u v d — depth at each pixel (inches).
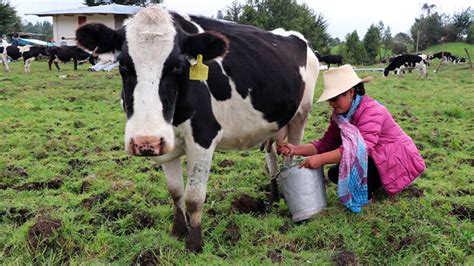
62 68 976.9
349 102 162.1
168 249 144.6
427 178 226.7
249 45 162.6
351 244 147.6
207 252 147.3
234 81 150.8
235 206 182.1
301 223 167.3
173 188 154.7
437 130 329.7
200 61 132.0
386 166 161.5
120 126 344.8
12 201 186.4
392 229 151.7
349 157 156.2
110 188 199.3
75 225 158.9
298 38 205.6
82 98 479.8
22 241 145.6
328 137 176.2
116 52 131.5
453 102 493.4
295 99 180.9
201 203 148.9
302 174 163.9
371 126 158.7
